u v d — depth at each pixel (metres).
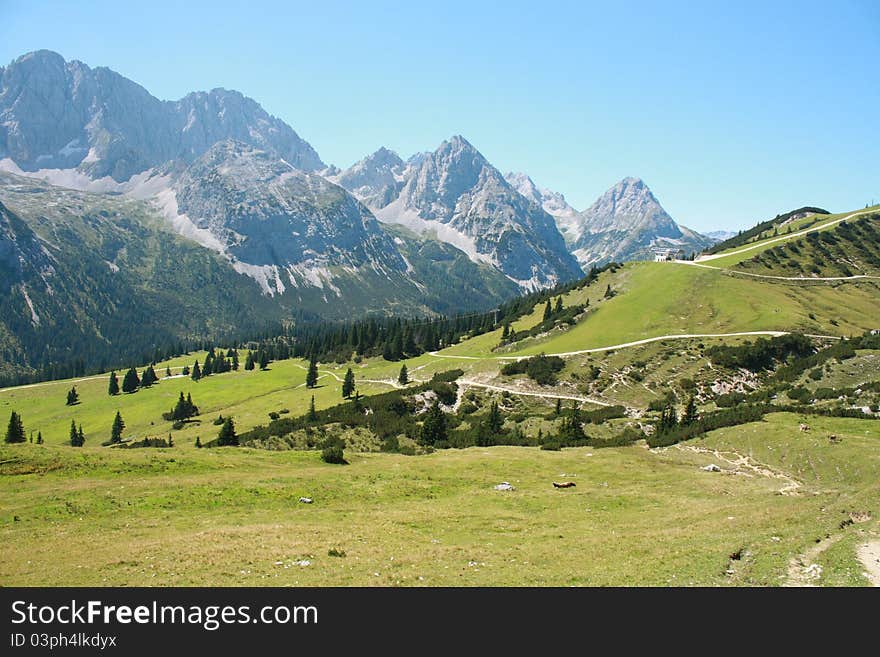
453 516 44.16
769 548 29.67
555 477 61.31
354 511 45.75
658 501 50.16
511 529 40.22
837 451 59.94
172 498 46.53
